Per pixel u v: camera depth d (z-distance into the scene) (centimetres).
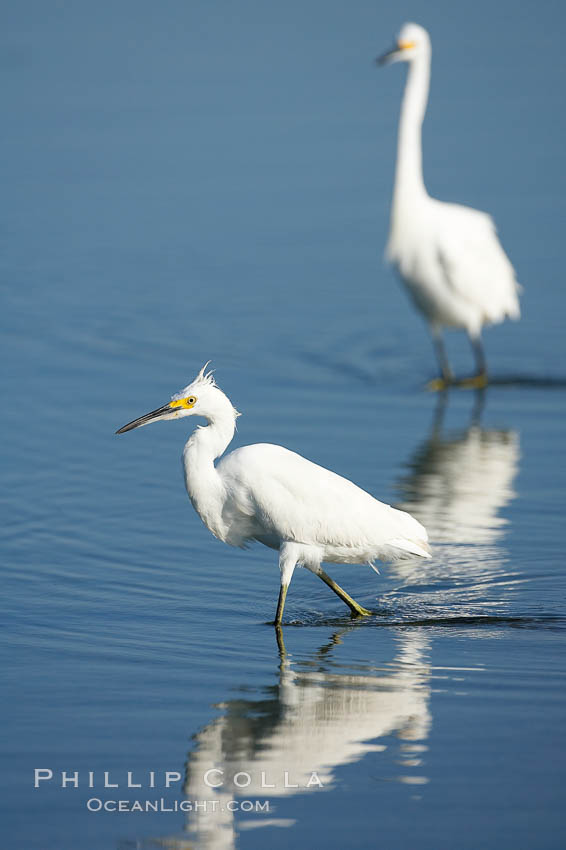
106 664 947
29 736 823
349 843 699
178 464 1491
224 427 1081
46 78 4312
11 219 2738
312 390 1828
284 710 864
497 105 3881
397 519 1074
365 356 2003
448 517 1319
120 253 2522
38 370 1870
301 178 3045
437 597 1107
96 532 1257
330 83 4184
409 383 1894
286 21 5638
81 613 1054
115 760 791
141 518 1303
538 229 2644
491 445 1602
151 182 3034
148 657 962
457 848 693
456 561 1192
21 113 3769
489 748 804
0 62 4609
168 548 1223
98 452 1526
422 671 935
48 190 2966
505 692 893
